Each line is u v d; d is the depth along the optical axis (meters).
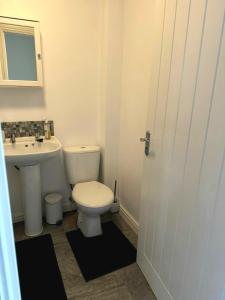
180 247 1.15
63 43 1.95
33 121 2.00
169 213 1.22
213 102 0.86
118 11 1.91
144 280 1.56
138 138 1.92
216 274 0.91
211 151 0.89
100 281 1.54
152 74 1.29
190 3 0.94
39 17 1.82
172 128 1.14
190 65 0.97
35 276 1.56
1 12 1.70
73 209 2.42
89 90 2.17
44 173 2.19
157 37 1.21
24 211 1.94
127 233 2.05
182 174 1.09
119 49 2.01
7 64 1.79
